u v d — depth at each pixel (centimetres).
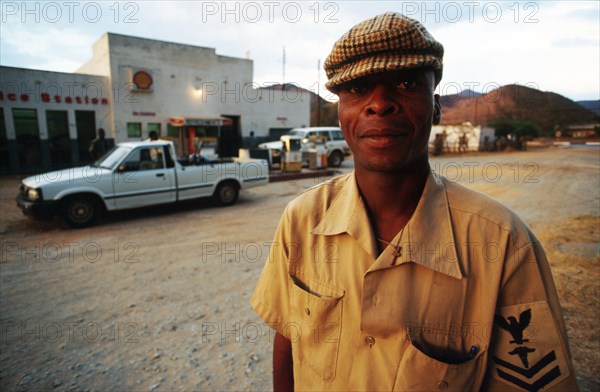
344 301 80
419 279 73
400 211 79
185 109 1786
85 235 563
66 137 1516
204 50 1817
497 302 72
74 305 334
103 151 922
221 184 771
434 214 75
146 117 1678
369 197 81
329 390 80
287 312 98
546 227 545
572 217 606
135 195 649
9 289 367
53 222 642
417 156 74
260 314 101
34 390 227
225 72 1905
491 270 71
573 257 413
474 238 73
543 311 70
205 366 249
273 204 809
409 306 72
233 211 737
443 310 71
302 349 86
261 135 2072
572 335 265
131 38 1600
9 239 541
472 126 2689
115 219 673
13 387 229
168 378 237
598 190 893
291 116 2172
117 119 1598
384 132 70
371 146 71
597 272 370
